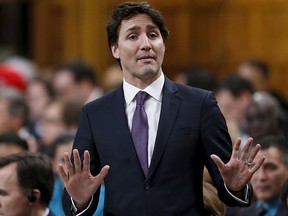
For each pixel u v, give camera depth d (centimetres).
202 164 589
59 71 1289
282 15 1570
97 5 1678
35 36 1734
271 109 955
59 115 1100
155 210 571
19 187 722
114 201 578
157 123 587
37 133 1202
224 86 1144
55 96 1343
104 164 586
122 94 597
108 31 598
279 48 1572
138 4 589
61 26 1711
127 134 584
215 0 1605
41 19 1725
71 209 580
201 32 1614
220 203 646
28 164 725
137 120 588
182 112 588
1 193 722
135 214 572
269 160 782
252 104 959
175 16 1623
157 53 585
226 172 566
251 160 568
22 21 1748
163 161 576
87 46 1686
